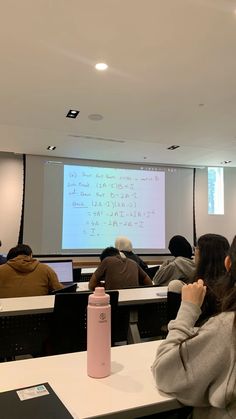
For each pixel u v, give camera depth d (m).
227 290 0.91
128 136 5.12
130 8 2.20
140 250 6.98
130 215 6.98
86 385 0.96
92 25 2.38
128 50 2.71
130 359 1.16
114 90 3.48
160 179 7.26
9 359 2.16
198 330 0.88
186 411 0.97
